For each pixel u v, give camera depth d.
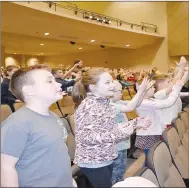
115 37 12.60
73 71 4.05
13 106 2.89
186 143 2.48
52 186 1.02
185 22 13.65
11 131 0.99
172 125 2.41
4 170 0.96
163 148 1.60
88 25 10.47
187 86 5.54
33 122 1.04
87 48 16.70
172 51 14.27
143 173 1.24
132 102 1.78
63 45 14.95
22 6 7.61
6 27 8.92
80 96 1.56
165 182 1.44
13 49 15.20
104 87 1.44
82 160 1.42
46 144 1.03
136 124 1.44
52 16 8.89
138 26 13.75
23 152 1.02
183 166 1.94
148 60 15.23
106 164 1.43
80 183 1.67
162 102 2.14
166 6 14.13
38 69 1.15
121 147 2.00
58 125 1.14
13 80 1.14
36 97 1.10
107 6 15.43
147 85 1.94
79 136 1.40
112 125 1.44
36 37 12.06
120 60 16.62
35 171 1.02
